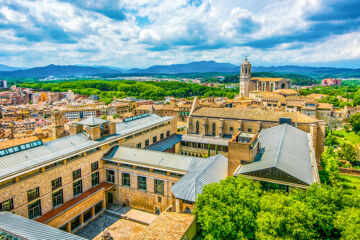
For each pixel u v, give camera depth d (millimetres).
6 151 55750
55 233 41312
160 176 65625
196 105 120750
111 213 68000
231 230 38156
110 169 73062
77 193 66312
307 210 36312
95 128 73062
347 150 104375
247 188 42750
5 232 39531
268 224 35250
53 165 59781
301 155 63031
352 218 35125
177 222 47281
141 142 90812
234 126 107812
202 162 65812
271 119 101062
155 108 196875
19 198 52094
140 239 41875
